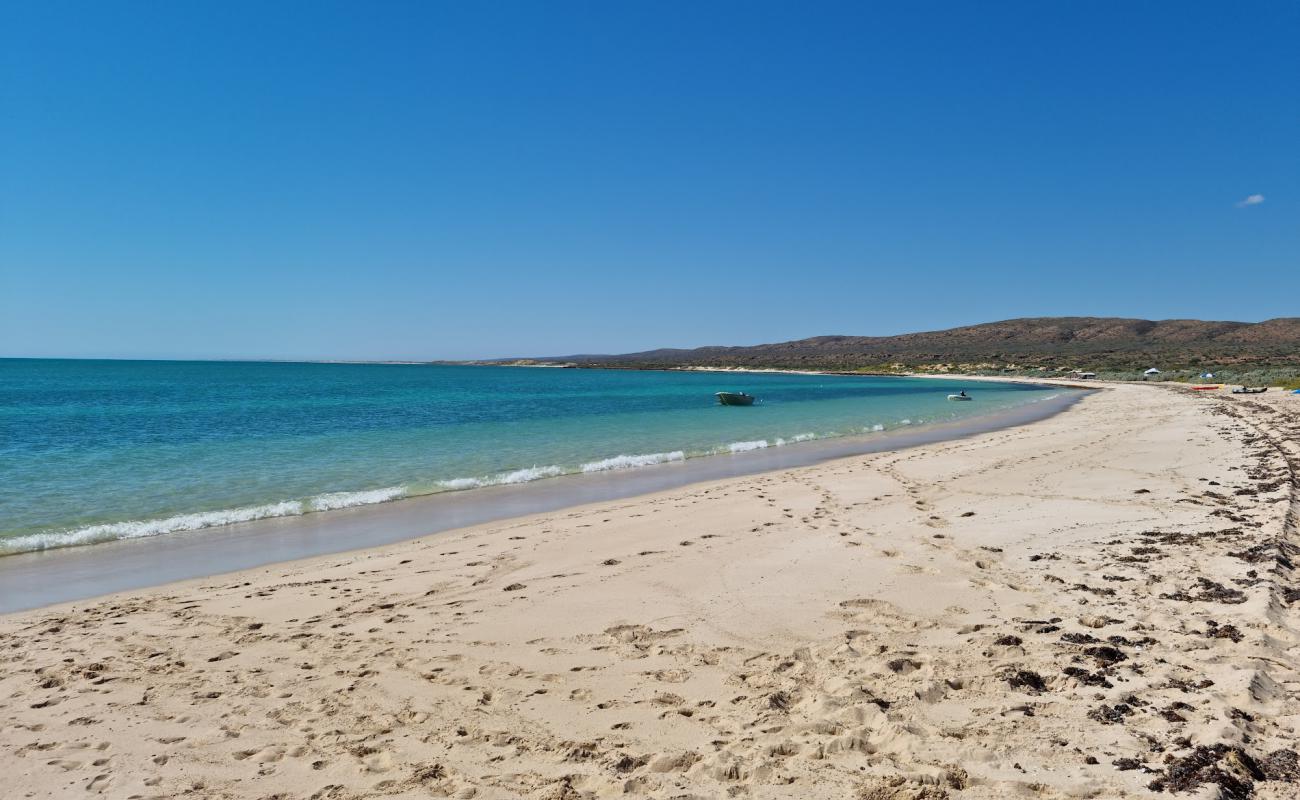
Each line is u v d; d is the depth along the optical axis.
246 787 4.16
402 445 24.11
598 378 131.62
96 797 4.09
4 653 6.48
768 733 4.50
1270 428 21.91
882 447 22.75
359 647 6.38
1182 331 164.12
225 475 17.30
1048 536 9.40
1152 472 14.52
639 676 5.52
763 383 106.38
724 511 12.20
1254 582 6.87
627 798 3.88
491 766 4.29
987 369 134.12
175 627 7.11
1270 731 4.14
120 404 48.94
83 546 10.62
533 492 14.95
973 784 3.79
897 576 7.86
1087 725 4.36
